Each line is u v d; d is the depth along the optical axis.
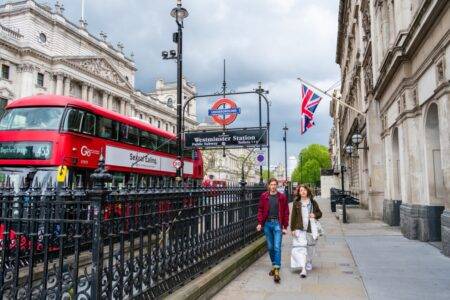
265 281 7.80
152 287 5.15
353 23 33.12
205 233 7.33
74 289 4.00
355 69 31.48
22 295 4.46
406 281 7.54
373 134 21.94
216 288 6.92
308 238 8.80
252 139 15.20
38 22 50.81
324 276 8.16
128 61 72.81
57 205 4.77
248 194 11.09
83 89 57.44
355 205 33.47
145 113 76.12
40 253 5.30
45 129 13.25
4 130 13.46
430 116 12.13
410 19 13.58
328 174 74.56
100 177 4.05
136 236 4.84
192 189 6.82
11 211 4.81
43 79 50.78
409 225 13.42
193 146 15.68
